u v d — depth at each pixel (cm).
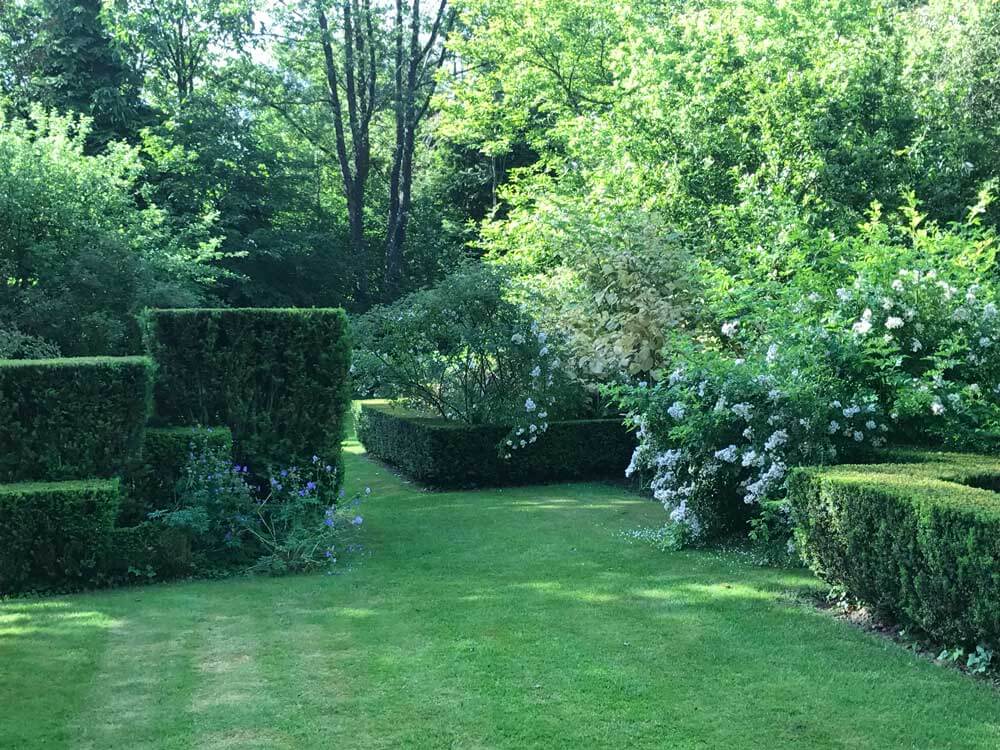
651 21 1952
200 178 2344
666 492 716
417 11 2484
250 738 365
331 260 2636
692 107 1273
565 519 841
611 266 1141
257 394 753
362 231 2758
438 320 1077
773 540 657
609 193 1360
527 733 365
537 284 1227
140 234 1645
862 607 519
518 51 2075
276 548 671
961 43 1342
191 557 655
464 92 2312
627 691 409
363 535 788
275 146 2770
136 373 673
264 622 529
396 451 1210
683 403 700
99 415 666
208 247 1834
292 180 2662
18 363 654
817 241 825
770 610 532
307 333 762
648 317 1105
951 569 421
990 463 572
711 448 691
